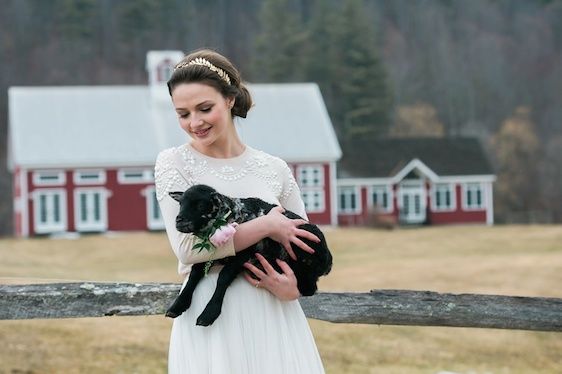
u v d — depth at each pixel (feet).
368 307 19.24
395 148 172.76
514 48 301.63
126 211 147.64
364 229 146.41
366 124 239.50
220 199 14.16
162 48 297.33
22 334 42.01
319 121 157.48
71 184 145.89
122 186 147.74
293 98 160.76
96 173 146.92
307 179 153.28
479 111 278.87
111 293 18.24
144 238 129.90
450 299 19.45
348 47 252.83
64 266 93.97
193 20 306.55
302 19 327.88
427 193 168.25
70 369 37.81
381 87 241.14
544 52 299.79
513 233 126.93
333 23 264.11
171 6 303.07
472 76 287.07
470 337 48.01
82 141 148.77
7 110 254.27
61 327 44.11
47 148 146.41
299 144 153.38
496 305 19.57
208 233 14.11
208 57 14.90
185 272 15.31
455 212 168.35
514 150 226.38
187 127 14.78
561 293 66.54
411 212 167.32
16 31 287.69
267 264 14.58
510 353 45.42
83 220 146.41
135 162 147.54
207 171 15.11
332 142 154.40
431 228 145.48
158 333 44.83
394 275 78.02
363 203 165.07
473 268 79.00
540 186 221.87
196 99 14.58
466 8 317.42
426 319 19.36
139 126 153.17
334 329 48.32
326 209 153.58
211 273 14.92
